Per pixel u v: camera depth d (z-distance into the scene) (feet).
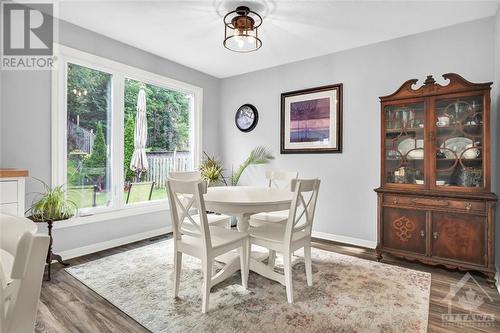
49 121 8.75
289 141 12.75
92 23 9.14
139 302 6.37
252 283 7.41
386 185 9.29
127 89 11.19
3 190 6.70
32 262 1.96
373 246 10.54
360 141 10.87
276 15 8.50
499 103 7.91
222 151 15.25
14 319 1.91
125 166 11.12
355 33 9.70
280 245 6.59
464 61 8.91
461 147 8.14
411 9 8.09
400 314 5.95
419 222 8.58
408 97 8.86
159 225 12.26
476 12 8.26
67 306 6.20
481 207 7.63
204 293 5.93
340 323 5.60
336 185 11.47
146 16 8.64
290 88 12.76
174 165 13.15
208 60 12.50
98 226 10.05
